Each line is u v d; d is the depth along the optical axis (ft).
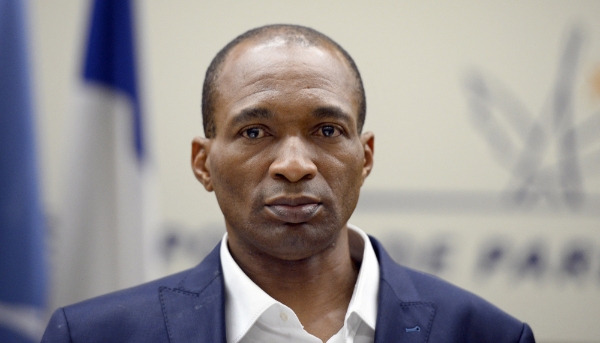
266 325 5.54
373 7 17.35
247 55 5.45
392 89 17.15
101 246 10.02
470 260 16.83
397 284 5.93
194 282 5.90
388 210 16.88
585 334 16.70
